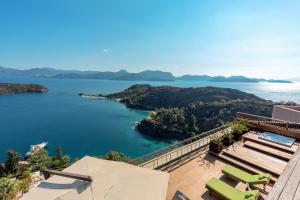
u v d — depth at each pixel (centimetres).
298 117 1252
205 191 710
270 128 1145
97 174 463
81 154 7931
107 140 9544
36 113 15512
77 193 400
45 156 5216
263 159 863
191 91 17200
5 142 9075
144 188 432
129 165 526
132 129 11319
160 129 10000
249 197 579
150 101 17862
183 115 10719
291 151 883
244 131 1146
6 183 1141
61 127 11694
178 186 743
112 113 15712
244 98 14625
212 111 10950
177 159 941
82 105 19488
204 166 882
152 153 955
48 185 450
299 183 351
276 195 319
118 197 395
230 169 761
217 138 1011
